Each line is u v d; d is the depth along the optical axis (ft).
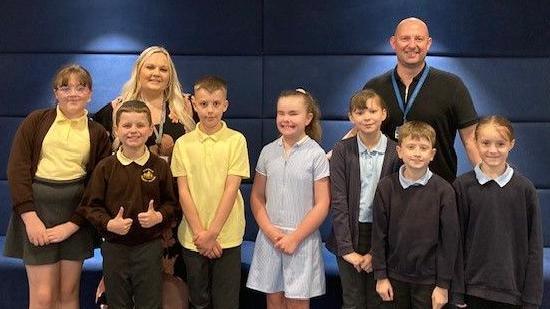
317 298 9.41
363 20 11.66
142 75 8.78
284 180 8.11
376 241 7.72
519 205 7.28
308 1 11.72
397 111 8.90
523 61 11.59
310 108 8.43
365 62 11.67
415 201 7.54
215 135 8.16
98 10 11.80
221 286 8.14
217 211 7.97
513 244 7.30
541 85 11.56
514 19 11.53
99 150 8.20
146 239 7.78
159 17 11.80
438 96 8.80
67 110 7.97
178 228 8.42
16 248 8.06
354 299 8.05
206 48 11.84
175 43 11.80
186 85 11.81
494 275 7.26
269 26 11.76
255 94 11.82
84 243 8.11
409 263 7.52
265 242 8.22
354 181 8.09
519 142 11.60
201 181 8.07
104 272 7.86
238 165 8.15
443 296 7.39
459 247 7.50
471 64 11.64
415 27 8.70
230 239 8.13
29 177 7.88
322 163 8.18
